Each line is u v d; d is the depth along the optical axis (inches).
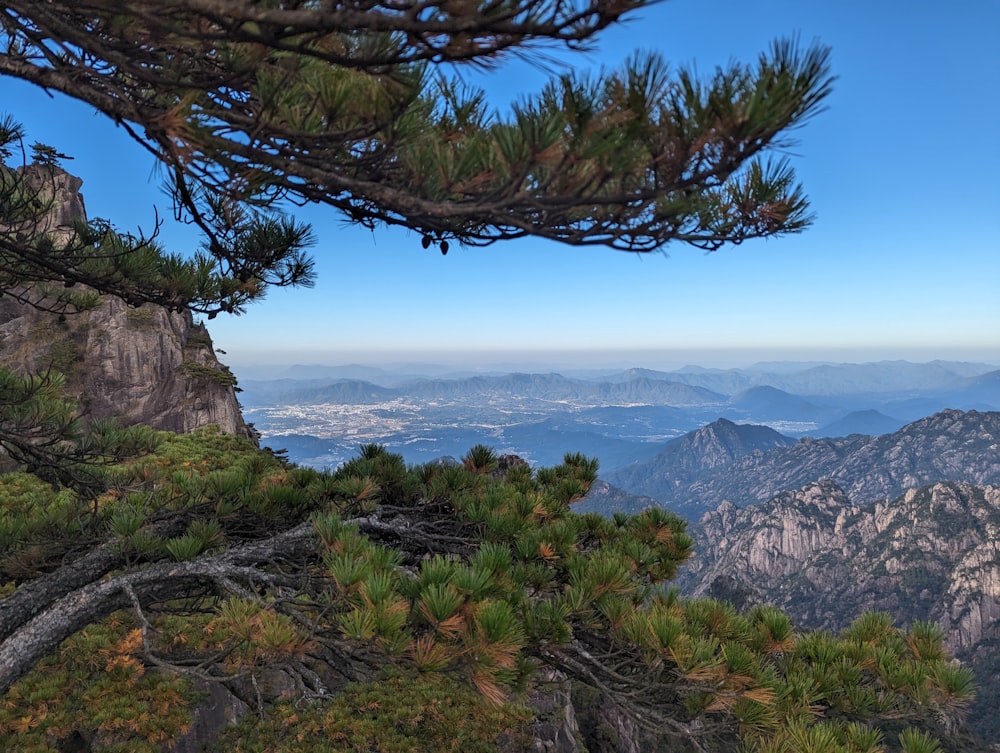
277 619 160.2
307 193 156.3
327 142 132.0
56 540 262.1
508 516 258.5
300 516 275.1
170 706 355.6
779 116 100.9
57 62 137.0
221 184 138.3
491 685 145.9
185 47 128.8
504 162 115.2
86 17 126.7
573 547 239.3
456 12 92.0
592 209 133.8
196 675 181.6
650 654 179.3
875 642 211.0
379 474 302.2
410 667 152.8
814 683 187.2
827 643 205.2
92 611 211.9
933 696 179.0
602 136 110.2
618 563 210.4
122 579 218.8
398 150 134.3
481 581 153.7
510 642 144.6
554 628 181.6
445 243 163.6
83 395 1523.1
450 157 127.3
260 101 132.0
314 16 92.9
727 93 104.7
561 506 301.1
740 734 172.6
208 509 266.5
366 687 435.5
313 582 221.3
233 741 397.4
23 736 315.0
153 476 331.9
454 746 398.6
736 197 135.6
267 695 436.1
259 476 296.8
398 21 92.0
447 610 145.7
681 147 108.9
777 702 169.8
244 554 236.1
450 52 102.0
